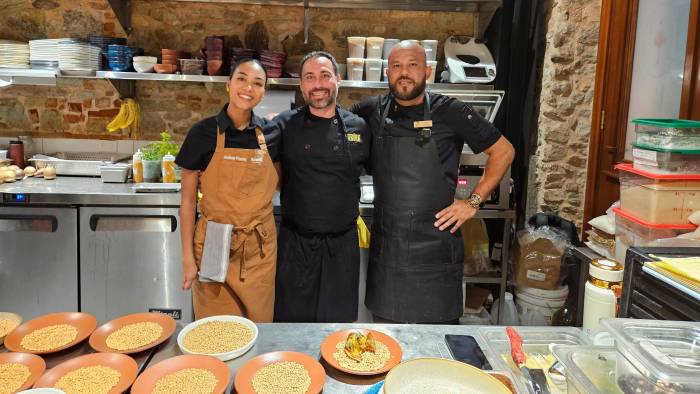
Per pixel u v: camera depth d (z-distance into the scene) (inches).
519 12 127.9
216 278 80.4
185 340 50.1
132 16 133.0
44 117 136.3
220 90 138.2
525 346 48.5
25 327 50.7
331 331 53.6
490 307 129.8
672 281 42.8
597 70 118.0
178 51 125.0
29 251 110.0
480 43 131.2
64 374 42.8
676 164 65.7
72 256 110.6
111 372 43.3
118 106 137.1
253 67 76.2
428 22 139.1
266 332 52.9
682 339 36.1
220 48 122.6
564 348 40.8
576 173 123.9
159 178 120.3
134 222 110.1
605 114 116.4
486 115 124.2
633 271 48.7
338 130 84.3
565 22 117.3
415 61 79.1
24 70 117.5
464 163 115.2
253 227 81.2
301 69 82.4
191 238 83.9
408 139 82.4
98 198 108.8
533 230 118.6
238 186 80.1
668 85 96.8
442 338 52.3
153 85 136.9
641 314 47.3
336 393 42.9
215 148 79.8
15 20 131.3
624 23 109.3
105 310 113.0
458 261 86.4
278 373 43.8
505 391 39.1
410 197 82.4
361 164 87.8
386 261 84.8
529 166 132.0
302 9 136.5
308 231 86.0
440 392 39.9
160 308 113.2
